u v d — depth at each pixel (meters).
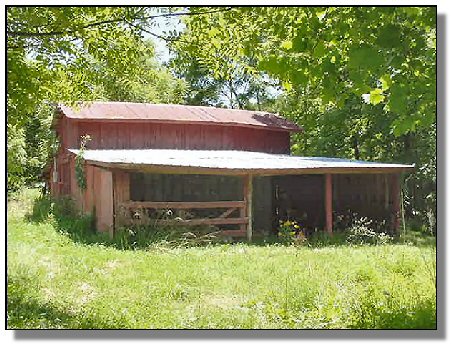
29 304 7.82
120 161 16.48
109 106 24.50
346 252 14.54
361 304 7.66
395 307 7.35
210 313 8.08
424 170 21.98
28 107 8.83
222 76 8.43
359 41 5.92
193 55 7.97
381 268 11.68
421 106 6.61
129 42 9.01
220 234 17.34
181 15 7.00
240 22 6.51
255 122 27.17
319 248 15.72
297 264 12.35
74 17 7.74
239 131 26.84
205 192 22.25
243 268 11.84
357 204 22.59
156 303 8.71
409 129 6.68
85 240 15.31
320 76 6.31
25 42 8.60
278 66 6.30
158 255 13.63
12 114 8.76
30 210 20.02
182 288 9.74
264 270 11.61
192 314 8.05
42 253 12.64
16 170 10.98
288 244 16.66
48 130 28.69
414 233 19.30
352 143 27.56
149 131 24.69
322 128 28.06
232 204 17.77
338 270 11.31
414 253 13.93
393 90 6.36
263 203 22.72
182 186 21.98
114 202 16.45
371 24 5.83
